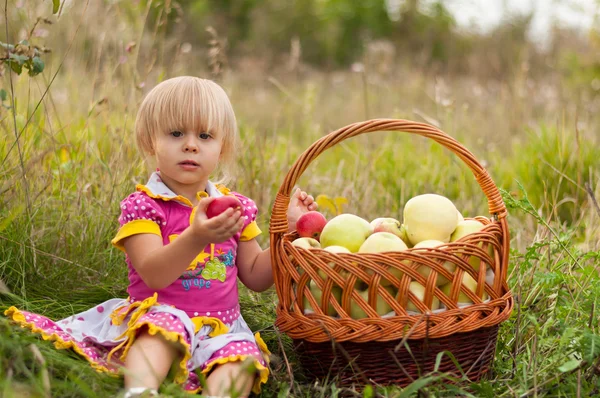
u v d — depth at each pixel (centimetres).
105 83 341
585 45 802
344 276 178
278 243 188
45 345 175
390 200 348
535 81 712
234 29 1038
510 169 409
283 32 1099
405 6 1118
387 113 588
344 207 329
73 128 342
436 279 173
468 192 373
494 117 531
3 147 262
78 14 396
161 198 193
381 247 180
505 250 185
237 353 178
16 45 232
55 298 229
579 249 267
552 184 357
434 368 169
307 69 931
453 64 894
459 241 177
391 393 170
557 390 174
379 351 174
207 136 197
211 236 170
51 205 270
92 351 184
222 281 196
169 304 190
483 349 182
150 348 172
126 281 249
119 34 383
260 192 329
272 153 370
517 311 210
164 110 193
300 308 181
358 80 743
